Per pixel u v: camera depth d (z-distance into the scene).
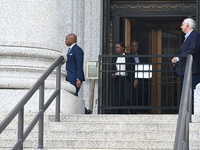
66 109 17.64
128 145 14.97
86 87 24.39
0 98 17.61
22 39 18.22
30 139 15.31
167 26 26.89
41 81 14.67
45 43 18.42
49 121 16.58
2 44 18.06
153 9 26.08
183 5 25.95
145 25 26.72
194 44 19.27
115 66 22.92
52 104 17.45
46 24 18.53
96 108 24.50
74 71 20.45
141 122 16.38
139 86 25.47
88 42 24.86
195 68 19.28
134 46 25.25
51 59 18.53
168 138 15.41
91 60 24.80
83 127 16.14
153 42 26.89
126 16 26.03
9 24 18.22
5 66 17.98
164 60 26.64
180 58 18.91
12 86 17.70
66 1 24.88
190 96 14.75
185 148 12.30
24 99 13.52
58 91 16.55
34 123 14.31
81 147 15.03
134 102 22.98
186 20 19.53
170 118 16.48
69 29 24.78
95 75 24.12
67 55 20.59
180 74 19.12
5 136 15.68
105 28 25.58
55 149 14.67
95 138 15.57
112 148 14.97
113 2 26.03
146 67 24.08
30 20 18.33
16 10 18.31
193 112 19.09
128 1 26.08
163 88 26.25
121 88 22.75
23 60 18.12
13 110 13.05
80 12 24.94
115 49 23.19
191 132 15.38
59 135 15.66
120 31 25.98
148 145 14.94
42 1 18.53
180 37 26.86
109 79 24.78
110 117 16.66
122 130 15.97
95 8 24.98
